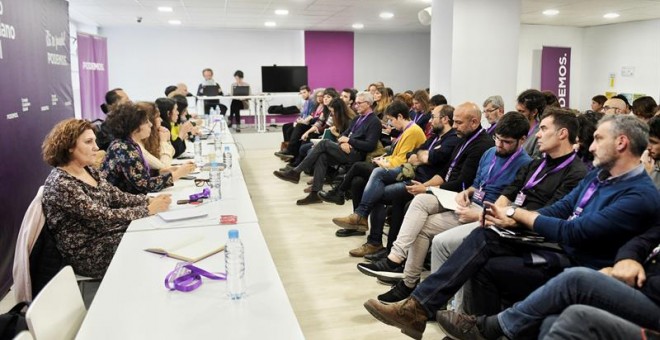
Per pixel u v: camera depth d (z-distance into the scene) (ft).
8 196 11.36
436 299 7.34
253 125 37.78
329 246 13.17
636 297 5.39
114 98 15.94
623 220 6.08
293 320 4.75
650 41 33.73
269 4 27.86
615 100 15.24
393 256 9.63
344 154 17.34
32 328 4.41
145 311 4.93
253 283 5.58
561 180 8.04
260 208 17.16
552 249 6.98
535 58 37.22
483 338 6.60
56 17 15.64
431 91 23.31
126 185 10.21
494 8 21.56
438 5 22.31
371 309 7.59
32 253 7.43
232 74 42.98
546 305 5.79
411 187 10.94
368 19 34.76
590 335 4.85
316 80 42.91
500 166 9.55
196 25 38.42
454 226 9.27
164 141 13.53
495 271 7.15
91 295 8.32
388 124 18.94
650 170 7.82
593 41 37.93
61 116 15.93
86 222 7.89
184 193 10.06
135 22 36.35
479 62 21.72
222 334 4.48
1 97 11.10
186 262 6.13
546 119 8.15
